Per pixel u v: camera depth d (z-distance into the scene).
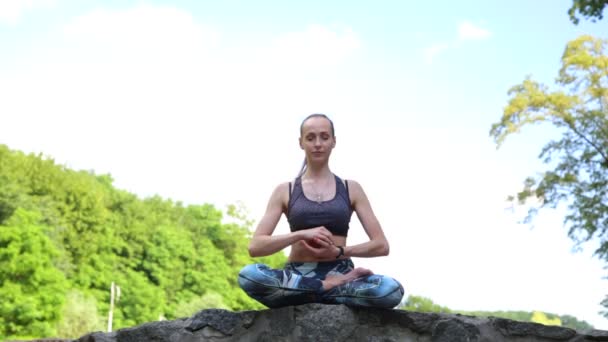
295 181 4.04
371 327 3.72
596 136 18.28
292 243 3.80
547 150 18.56
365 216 3.98
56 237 41.19
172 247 51.66
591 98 18.67
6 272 27.77
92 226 45.28
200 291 52.59
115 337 3.78
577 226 18.23
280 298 3.78
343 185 4.05
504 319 3.85
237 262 60.44
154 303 46.41
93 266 44.62
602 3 14.75
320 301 3.81
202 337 3.75
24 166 42.94
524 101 18.64
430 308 42.84
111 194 51.75
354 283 3.73
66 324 35.03
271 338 3.72
